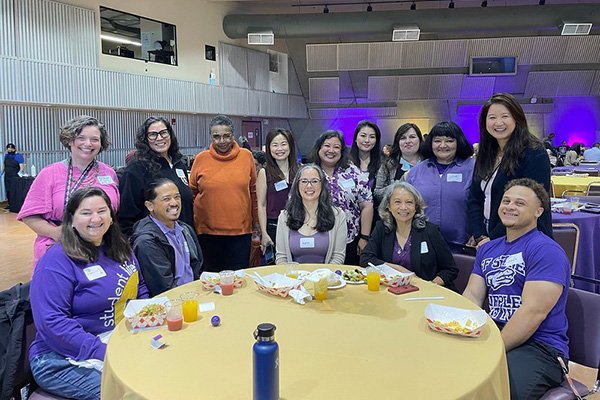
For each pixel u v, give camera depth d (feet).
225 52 39.01
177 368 4.23
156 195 7.52
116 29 30.63
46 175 8.07
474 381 3.98
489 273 6.53
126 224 8.89
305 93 49.03
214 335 5.00
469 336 4.91
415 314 5.64
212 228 10.39
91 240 6.26
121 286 6.45
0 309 5.82
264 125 45.70
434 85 45.16
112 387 4.17
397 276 6.67
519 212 6.15
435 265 7.96
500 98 7.66
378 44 42.27
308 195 8.37
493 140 8.24
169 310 5.19
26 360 5.84
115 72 30.48
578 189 19.16
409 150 10.94
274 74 44.98
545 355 5.56
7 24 25.11
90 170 8.54
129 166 9.11
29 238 21.59
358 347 4.67
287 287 6.28
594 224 11.87
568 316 6.10
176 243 7.82
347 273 7.16
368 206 10.20
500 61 42.34
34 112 27.68
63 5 27.50
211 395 3.75
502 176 7.87
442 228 9.44
